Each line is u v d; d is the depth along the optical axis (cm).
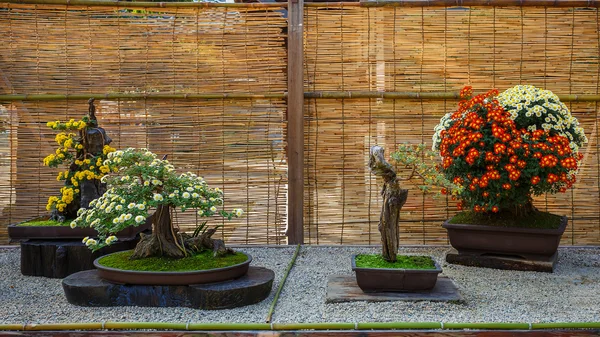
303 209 493
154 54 488
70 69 489
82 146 430
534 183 390
